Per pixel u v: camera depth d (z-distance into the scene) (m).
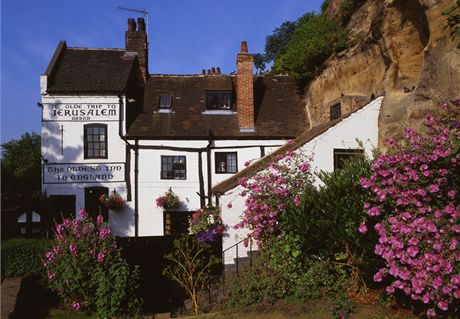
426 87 9.68
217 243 11.77
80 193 16.67
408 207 5.46
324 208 6.71
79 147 16.84
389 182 5.53
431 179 5.45
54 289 7.86
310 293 6.68
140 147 16.94
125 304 7.73
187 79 20.12
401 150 6.02
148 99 18.86
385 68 12.81
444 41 9.15
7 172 29.08
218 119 18.11
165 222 16.66
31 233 10.82
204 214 11.70
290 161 10.12
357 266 6.55
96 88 16.98
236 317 6.60
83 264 7.65
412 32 11.24
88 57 19.25
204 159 17.11
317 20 17.47
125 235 16.47
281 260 7.50
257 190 8.70
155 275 11.57
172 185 16.89
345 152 11.98
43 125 16.83
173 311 9.22
